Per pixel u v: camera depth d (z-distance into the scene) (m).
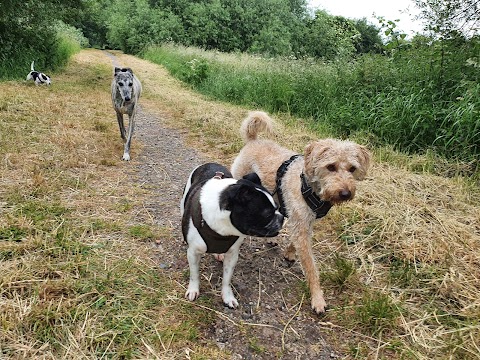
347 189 1.31
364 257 1.63
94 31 24.39
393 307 1.31
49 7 6.58
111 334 1.11
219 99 5.06
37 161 2.26
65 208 1.78
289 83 4.27
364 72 3.56
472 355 1.12
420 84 3.02
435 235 1.70
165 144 3.08
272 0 16.33
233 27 15.56
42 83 4.95
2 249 1.41
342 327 1.26
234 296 1.39
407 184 2.19
